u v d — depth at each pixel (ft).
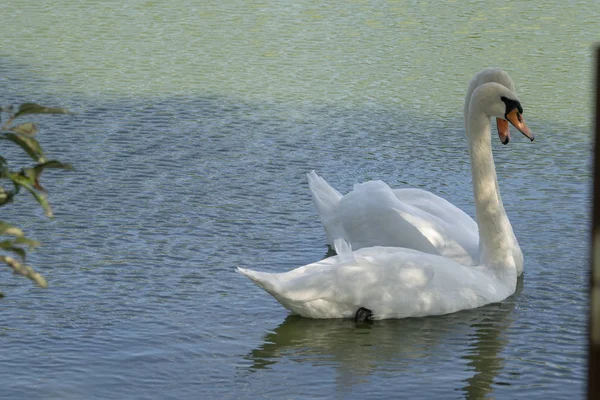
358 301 38.60
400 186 56.65
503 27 98.02
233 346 36.68
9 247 16.20
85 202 52.29
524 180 57.41
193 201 53.16
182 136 64.80
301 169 59.26
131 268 43.96
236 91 75.87
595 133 11.94
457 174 58.85
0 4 106.01
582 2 109.81
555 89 77.51
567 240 48.26
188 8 105.09
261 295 41.70
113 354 35.68
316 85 78.02
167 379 33.94
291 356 35.99
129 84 77.10
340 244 39.83
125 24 97.60
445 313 39.75
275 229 49.44
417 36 94.12
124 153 61.11
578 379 34.42
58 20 98.89
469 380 34.27
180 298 40.93
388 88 77.46
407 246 42.73
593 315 12.35
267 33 94.48
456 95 75.82
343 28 96.84
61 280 42.42
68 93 74.18
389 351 36.47
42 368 34.45
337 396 32.86
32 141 16.31
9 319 38.45
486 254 42.22
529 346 37.11
